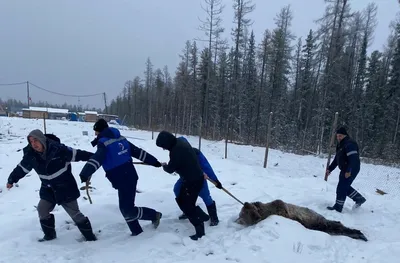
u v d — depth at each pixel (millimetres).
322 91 24594
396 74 28594
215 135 28641
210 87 33000
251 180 7707
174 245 3951
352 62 28719
